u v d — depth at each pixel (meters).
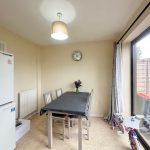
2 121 1.90
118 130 2.98
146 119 2.56
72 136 2.74
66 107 2.27
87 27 2.87
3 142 1.92
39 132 2.89
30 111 3.82
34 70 4.16
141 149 2.18
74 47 4.15
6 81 2.01
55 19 2.45
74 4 1.96
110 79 3.90
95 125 3.29
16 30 2.99
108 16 2.36
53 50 4.33
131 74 3.29
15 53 3.24
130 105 3.33
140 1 1.91
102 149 2.28
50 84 4.36
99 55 3.97
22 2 1.90
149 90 2.76
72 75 4.18
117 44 3.34
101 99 3.96
